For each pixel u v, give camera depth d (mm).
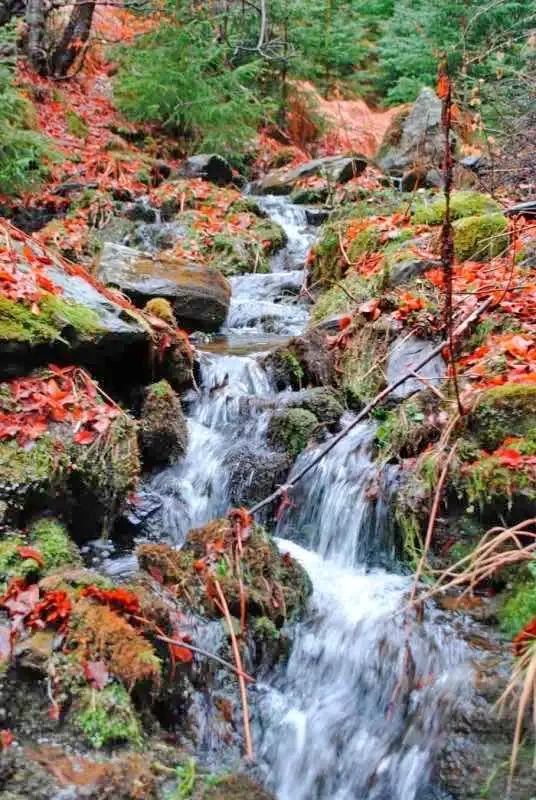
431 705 2674
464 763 2459
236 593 3002
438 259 5199
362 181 9961
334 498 3727
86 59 13078
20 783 2115
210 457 4164
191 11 11812
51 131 10648
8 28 11078
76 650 2459
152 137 12023
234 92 12070
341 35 15438
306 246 8570
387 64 15398
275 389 4754
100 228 8344
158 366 4523
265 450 4102
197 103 11656
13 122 9094
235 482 3979
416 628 2941
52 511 3291
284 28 13422
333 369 4770
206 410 4582
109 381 4301
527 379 3645
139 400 4297
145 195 9547
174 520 3867
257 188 10953
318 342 4801
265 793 2377
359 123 15656
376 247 6172
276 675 3016
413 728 2670
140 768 2268
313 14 14672
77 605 2592
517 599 2918
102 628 2502
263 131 13633
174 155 12031
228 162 12062
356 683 2924
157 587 2934
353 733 2762
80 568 3035
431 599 3098
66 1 12180
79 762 2227
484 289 4496
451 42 11062
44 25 11859
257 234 8367
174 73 11430
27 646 2439
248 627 2975
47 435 3412
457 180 8938
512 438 3348
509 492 3123
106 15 14398
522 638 2660
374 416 4125
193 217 8484
